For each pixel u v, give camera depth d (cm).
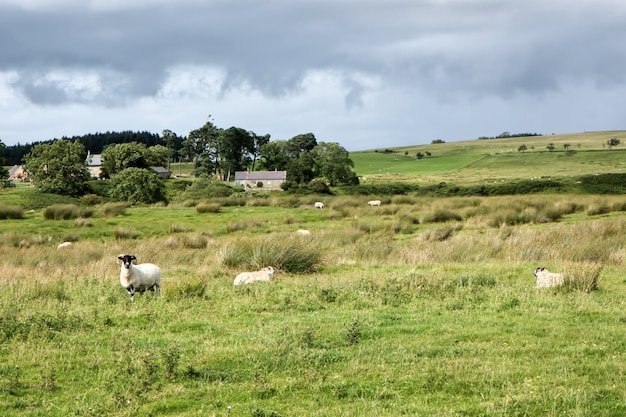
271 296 1608
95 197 8444
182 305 1510
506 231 3222
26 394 914
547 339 1157
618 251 2355
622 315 1346
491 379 928
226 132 17000
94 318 1362
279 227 4516
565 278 1677
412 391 909
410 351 1084
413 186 11650
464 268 2148
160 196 9288
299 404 867
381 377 958
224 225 4678
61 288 1727
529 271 2022
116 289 1770
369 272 2136
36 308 1486
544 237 2844
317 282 1859
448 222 4259
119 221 5100
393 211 5200
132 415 833
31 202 7744
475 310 1432
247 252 2398
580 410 791
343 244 3234
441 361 1023
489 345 1121
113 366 1031
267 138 18425
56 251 3114
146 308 1459
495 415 801
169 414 841
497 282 1795
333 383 934
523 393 873
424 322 1317
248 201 6812
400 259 2477
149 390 923
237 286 1791
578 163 19238
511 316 1367
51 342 1167
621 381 912
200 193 8750
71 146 11106
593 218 4128
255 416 820
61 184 10538
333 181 13125
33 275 2203
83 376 988
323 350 1090
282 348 1084
